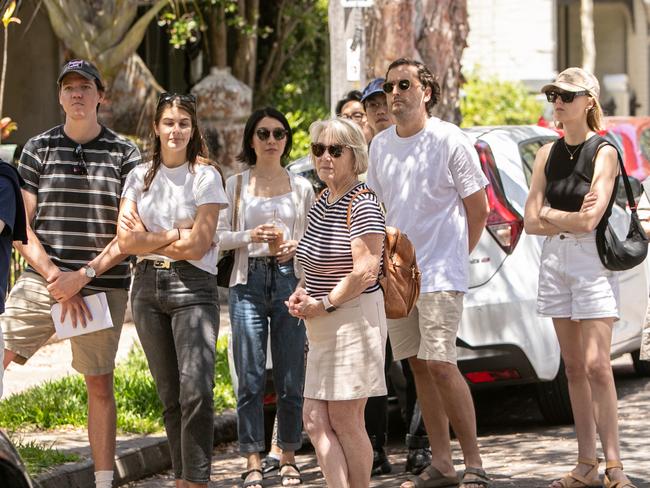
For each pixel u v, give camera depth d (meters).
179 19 22.59
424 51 14.85
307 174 11.06
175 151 8.50
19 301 8.81
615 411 8.59
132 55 20.81
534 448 10.39
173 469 9.59
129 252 8.41
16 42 23.08
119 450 10.02
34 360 14.66
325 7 26.22
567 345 8.90
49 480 9.07
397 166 9.05
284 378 9.73
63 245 8.70
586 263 8.63
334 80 13.38
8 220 6.85
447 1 14.90
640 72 44.28
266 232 9.51
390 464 10.05
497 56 35.38
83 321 8.61
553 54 35.12
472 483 8.74
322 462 7.63
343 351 7.58
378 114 10.61
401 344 9.21
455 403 8.76
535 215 8.84
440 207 8.92
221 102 21.88
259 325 9.69
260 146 9.88
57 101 23.20
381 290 7.82
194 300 8.48
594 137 8.66
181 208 8.47
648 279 12.58
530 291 10.47
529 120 29.39
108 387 8.89
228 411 11.76
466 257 8.96
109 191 8.72
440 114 14.97
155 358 8.67
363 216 7.51
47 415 11.01
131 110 20.59
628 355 15.25
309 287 7.72
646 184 13.30
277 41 26.06
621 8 44.81
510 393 13.05
